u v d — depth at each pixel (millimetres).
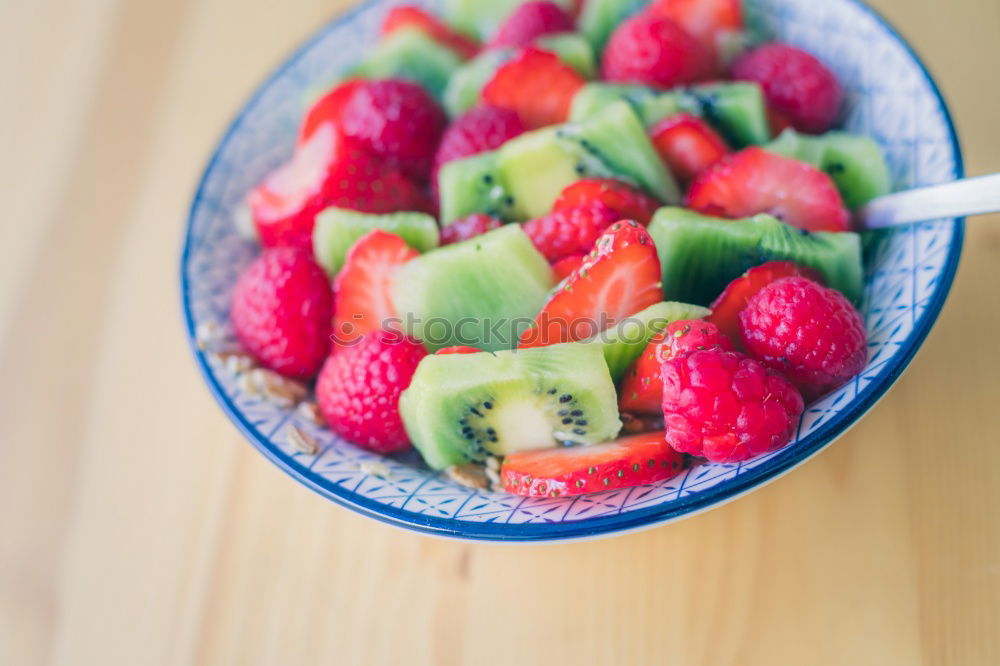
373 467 247
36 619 269
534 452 243
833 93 274
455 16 319
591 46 304
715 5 291
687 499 222
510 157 263
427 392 238
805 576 245
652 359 236
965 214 235
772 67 275
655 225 246
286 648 255
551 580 254
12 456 294
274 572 265
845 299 236
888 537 247
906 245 245
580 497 234
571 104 279
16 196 338
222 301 280
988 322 265
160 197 331
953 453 254
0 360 309
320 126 296
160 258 321
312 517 271
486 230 262
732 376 223
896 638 237
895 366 226
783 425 223
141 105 350
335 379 256
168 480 283
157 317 311
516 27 302
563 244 254
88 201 334
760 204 254
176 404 296
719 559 249
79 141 346
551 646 247
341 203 279
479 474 248
